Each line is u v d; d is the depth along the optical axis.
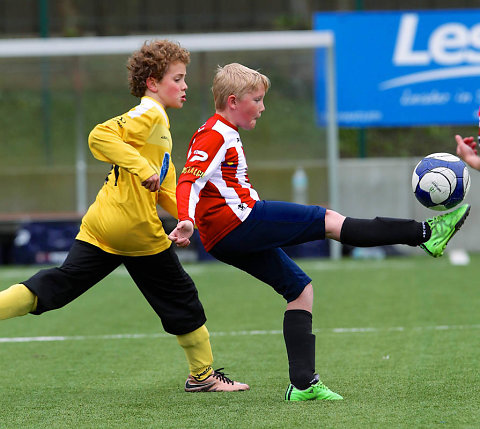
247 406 14.87
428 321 25.31
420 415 13.72
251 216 14.77
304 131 48.72
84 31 62.84
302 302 15.43
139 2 63.22
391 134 55.50
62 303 15.58
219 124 14.86
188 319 16.25
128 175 15.46
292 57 48.00
